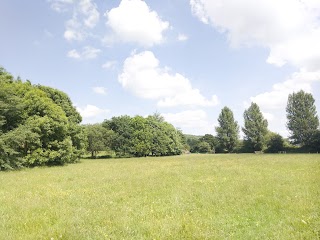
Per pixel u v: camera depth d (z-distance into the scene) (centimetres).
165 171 2625
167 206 1150
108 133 7900
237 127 10488
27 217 1011
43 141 3941
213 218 969
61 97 5712
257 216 977
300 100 8688
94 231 823
